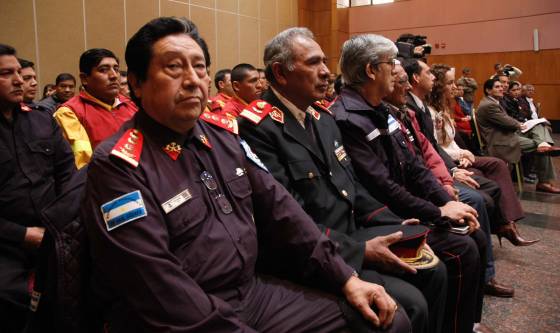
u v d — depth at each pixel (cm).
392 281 157
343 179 180
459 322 201
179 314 100
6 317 170
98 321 117
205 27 761
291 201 139
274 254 141
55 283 112
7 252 184
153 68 113
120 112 294
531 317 238
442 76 356
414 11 1113
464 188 271
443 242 198
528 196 514
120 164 107
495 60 1050
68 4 559
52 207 113
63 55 557
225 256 116
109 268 102
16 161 202
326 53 1072
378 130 210
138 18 647
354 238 170
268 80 181
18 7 510
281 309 123
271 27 919
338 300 126
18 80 201
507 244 358
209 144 126
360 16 1158
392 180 204
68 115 273
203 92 117
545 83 1005
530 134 531
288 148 168
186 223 112
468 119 471
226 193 124
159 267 101
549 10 980
